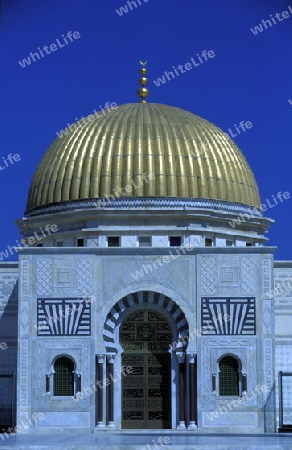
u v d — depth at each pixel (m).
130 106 86.50
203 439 64.75
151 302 75.12
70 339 74.06
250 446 59.09
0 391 78.75
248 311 74.31
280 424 75.31
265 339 74.06
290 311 79.25
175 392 74.44
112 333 74.94
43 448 58.91
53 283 74.44
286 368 78.62
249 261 74.69
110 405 74.00
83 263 74.62
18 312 74.25
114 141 82.12
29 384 73.56
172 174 80.50
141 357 75.50
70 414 73.44
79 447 59.03
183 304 74.38
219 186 81.69
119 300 74.56
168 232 79.56
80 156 82.38
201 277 74.50
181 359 74.25
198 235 79.75
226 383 74.06
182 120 84.44
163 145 81.62
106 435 70.25
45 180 83.50
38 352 73.88
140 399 75.19
